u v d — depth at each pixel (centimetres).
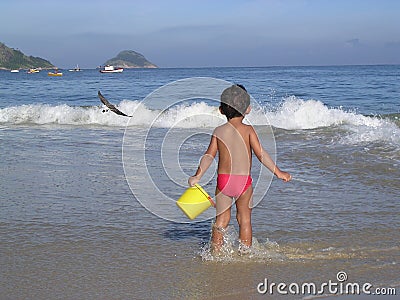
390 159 690
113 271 342
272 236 411
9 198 530
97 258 365
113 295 305
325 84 2753
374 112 1452
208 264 355
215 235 377
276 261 360
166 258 366
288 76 4172
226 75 4612
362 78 3566
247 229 376
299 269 346
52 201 518
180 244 396
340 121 1110
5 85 3294
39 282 324
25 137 1013
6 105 1847
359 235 411
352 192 544
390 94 2000
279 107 1230
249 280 328
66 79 4331
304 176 621
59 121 1312
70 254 373
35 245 391
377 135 862
